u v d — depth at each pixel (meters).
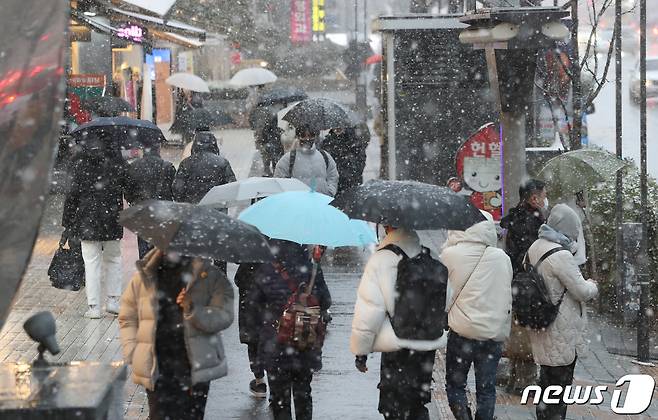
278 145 53.38
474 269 21.86
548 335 23.03
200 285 17.89
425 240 47.38
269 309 21.42
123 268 41.97
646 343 31.89
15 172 10.52
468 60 58.53
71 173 32.78
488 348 22.22
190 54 121.00
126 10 57.72
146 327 17.73
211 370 17.95
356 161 46.91
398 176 59.16
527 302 22.80
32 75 10.92
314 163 36.97
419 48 58.75
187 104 79.56
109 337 30.86
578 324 23.16
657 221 37.62
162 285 18.02
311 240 21.55
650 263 37.25
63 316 33.47
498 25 26.08
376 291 19.70
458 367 22.30
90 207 32.59
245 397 25.61
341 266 43.19
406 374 20.16
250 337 22.27
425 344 19.91
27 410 11.90
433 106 59.06
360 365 20.09
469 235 22.00
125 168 33.31
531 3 36.25
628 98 102.88
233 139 93.88
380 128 65.19
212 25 92.31
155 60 104.88
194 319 17.72
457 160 39.38
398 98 59.06
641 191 34.22
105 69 76.00
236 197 27.39
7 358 28.11
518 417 24.72
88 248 32.97
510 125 27.86
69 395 12.39
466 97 58.81
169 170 33.66
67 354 28.83
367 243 22.34
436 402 25.86
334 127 37.75
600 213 38.72
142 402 24.72
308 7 159.25
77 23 58.41
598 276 38.44
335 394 25.86
